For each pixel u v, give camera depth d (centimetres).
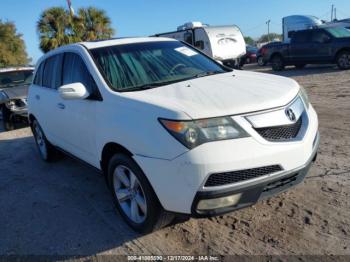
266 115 300
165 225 340
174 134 288
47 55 555
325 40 1596
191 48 486
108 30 2511
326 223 336
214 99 310
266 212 365
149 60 420
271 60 1841
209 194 281
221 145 281
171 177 293
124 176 354
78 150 449
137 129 314
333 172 438
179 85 361
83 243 350
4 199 477
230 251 312
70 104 433
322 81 1240
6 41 4088
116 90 369
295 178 318
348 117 685
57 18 2312
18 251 349
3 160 658
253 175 290
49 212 423
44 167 590
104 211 409
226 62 1884
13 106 905
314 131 340
